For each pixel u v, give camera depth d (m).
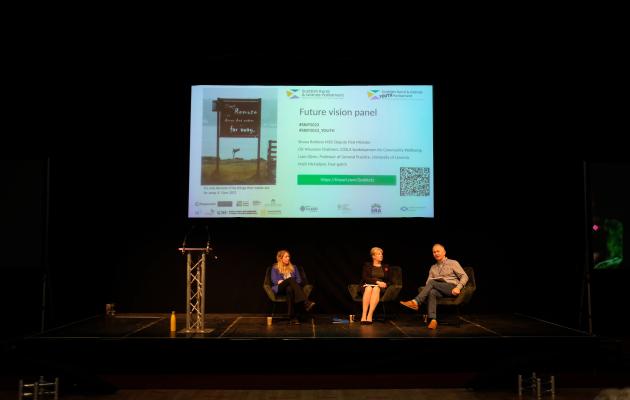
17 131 6.25
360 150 6.24
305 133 6.25
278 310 6.27
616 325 6.29
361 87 6.29
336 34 6.05
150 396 4.22
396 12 5.84
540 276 6.34
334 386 4.50
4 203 6.15
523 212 6.38
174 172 6.36
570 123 6.35
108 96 6.34
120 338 4.65
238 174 6.23
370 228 6.33
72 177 6.32
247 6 5.82
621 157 6.34
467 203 6.37
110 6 5.77
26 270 6.13
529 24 5.95
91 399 4.17
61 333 4.88
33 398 4.05
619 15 5.87
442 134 6.38
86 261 6.30
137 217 6.35
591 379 4.59
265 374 4.77
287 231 6.34
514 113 6.38
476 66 6.33
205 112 6.29
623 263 6.17
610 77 6.26
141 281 6.30
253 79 6.33
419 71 6.34
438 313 6.32
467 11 5.83
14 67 6.17
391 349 4.68
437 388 4.46
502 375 4.47
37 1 5.71
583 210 6.34
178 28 5.97
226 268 6.30
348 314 6.23
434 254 5.59
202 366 4.78
